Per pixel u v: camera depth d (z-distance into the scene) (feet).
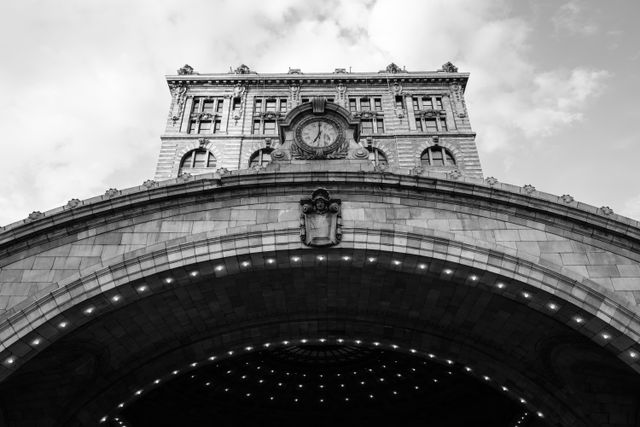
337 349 110.63
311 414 120.37
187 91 175.52
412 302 74.95
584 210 62.08
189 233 62.59
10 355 55.52
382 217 63.67
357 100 175.73
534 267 58.54
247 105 173.37
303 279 70.90
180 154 161.48
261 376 112.78
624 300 56.03
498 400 106.32
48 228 61.52
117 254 60.85
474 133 166.30
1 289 58.03
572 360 71.77
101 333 69.10
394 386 115.96
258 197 65.57
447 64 186.39
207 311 74.33
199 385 108.99
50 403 75.36
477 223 63.31
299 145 71.26
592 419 74.90
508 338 75.31
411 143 163.73
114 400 78.18
